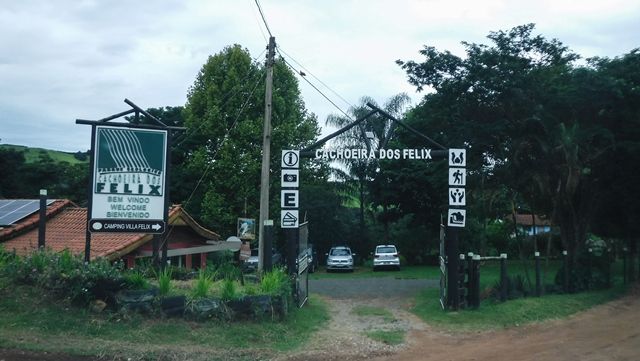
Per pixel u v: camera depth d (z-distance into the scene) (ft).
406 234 134.00
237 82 101.14
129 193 41.11
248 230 81.66
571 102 60.49
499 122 61.77
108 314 34.22
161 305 35.53
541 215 79.20
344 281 89.71
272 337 35.70
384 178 124.57
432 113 67.72
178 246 72.54
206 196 100.42
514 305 50.26
